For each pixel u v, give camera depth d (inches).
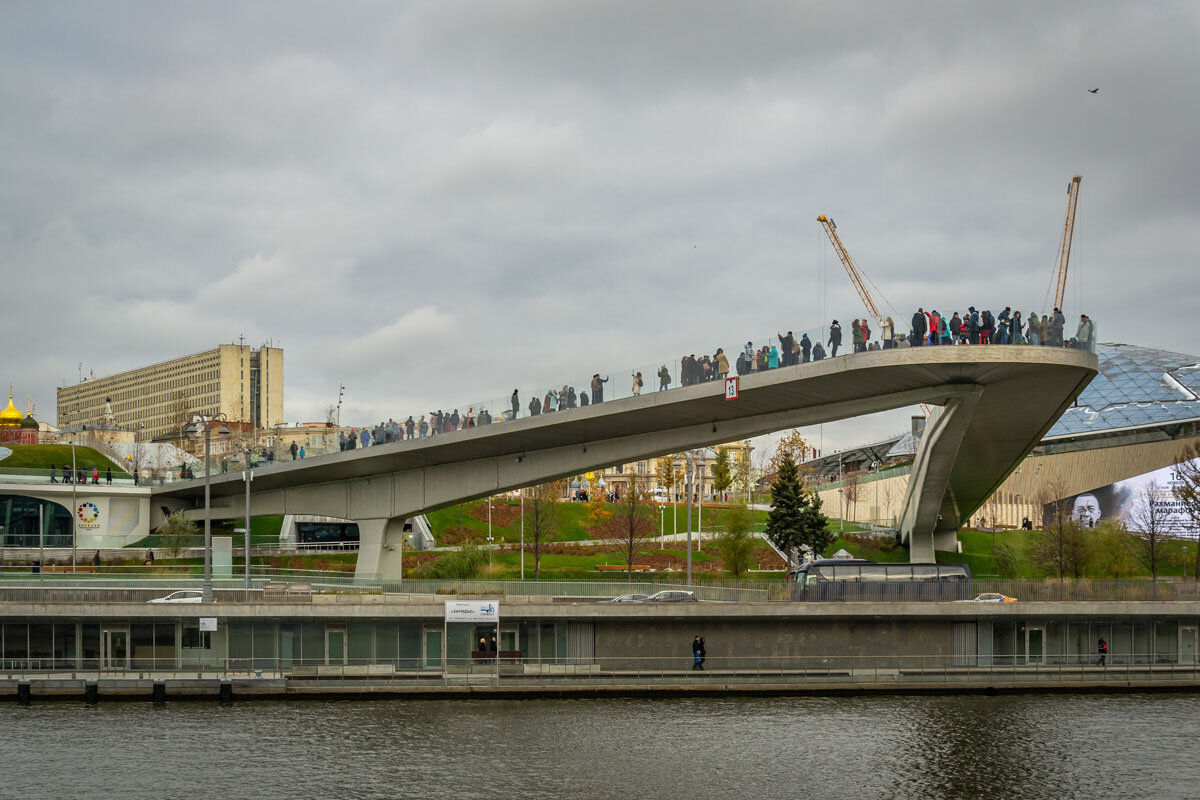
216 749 1579.7
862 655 2154.3
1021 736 1689.2
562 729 1708.9
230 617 2037.4
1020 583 2295.8
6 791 1387.8
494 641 2089.1
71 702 1876.2
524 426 2605.8
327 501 3474.4
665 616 2097.7
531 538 4247.0
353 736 1656.0
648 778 1466.5
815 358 2142.0
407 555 3703.3
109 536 3634.4
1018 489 5000.0
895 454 6127.0
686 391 2305.6
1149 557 3668.8
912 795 1412.4
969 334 2053.4
